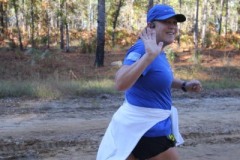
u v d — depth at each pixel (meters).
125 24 63.78
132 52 4.09
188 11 66.69
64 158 8.15
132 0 60.88
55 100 15.59
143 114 4.26
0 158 8.05
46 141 9.40
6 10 40.88
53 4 40.38
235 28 69.69
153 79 4.22
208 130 10.84
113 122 4.39
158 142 4.28
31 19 39.53
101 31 28.02
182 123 11.78
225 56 34.19
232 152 8.81
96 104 14.82
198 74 25.19
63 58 30.61
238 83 21.42
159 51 3.89
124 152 4.24
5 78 22.47
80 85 17.73
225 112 13.98
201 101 16.38
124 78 3.90
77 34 45.69
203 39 41.59
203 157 8.37
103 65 28.09
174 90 18.77
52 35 44.81
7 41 36.91
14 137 9.76
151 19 4.26
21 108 13.90
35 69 25.77
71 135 10.02
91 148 8.91
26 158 8.12
